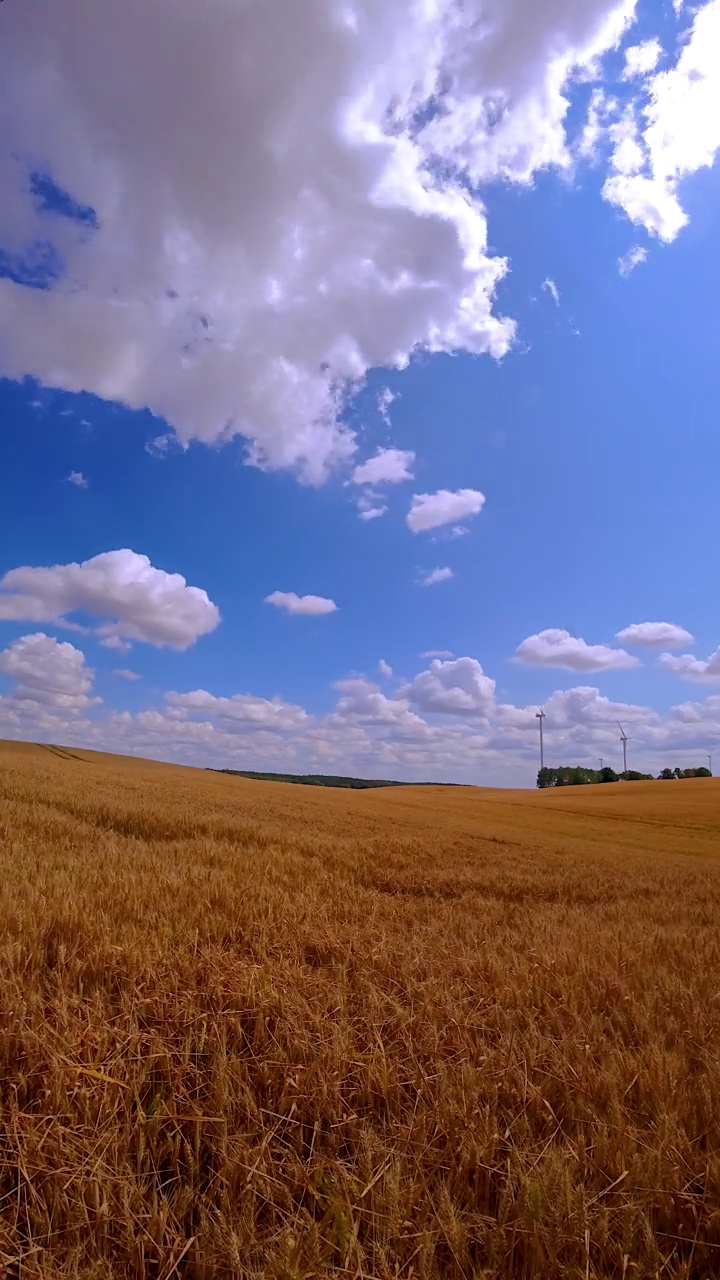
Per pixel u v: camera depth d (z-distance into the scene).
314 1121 2.90
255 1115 2.79
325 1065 3.18
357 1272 1.97
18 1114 2.56
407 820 34.41
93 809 17.36
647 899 11.37
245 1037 3.55
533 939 6.39
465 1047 3.59
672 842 36.94
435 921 7.09
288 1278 1.94
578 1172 2.53
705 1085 3.24
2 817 12.93
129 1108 2.79
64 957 4.21
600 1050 3.60
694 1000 4.56
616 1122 2.80
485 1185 2.48
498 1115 2.96
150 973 4.00
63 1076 2.81
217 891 6.84
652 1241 2.15
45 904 5.33
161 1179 2.58
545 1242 2.14
